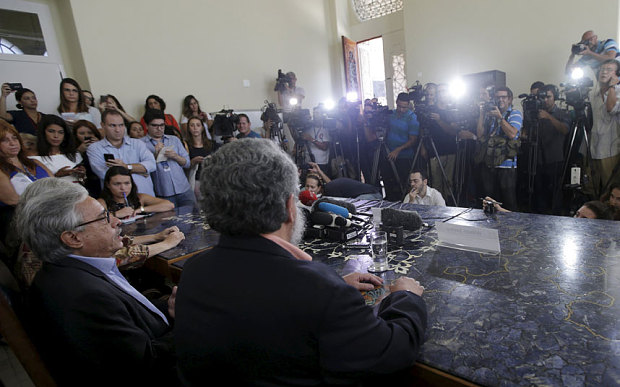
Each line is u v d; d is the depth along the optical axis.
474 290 0.94
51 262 0.94
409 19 5.60
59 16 3.77
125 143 2.87
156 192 3.19
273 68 5.72
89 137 3.00
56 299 0.85
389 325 0.64
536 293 0.89
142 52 4.16
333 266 1.21
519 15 4.68
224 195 0.61
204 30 4.77
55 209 0.92
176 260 1.43
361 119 4.32
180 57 4.52
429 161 3.88
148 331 1.04
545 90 3.29
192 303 0.62
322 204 1.56
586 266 1.02
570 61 3.82
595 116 3.34
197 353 0.60
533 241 1.26
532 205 3.58
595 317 0.76
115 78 3.95
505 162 3.18
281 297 0.55
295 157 4.38
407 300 0.74
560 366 0.63
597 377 0.59
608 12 4.13
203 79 4.78
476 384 0.61
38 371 0.83
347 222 1.45
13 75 3.52
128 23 4.03
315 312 0.54
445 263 1.15
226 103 5.07
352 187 3.04
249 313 0.56
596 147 3.27
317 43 6.51
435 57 5.44
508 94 3.17
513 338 0.72
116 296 0.95
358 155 4.34
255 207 0.61
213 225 0.65
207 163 0.66
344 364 0.54
